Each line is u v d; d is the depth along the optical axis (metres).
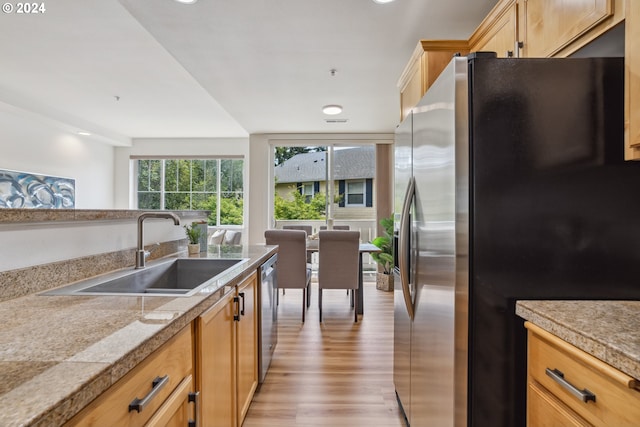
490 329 1.12
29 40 2.66
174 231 2.28
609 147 1.11
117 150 6.54
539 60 1.12
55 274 1.18
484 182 1.12
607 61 1.11
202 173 6.59
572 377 0.83
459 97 1.13
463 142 1.13
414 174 1.61
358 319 3.56
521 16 1.52
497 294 1.12
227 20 2.10
